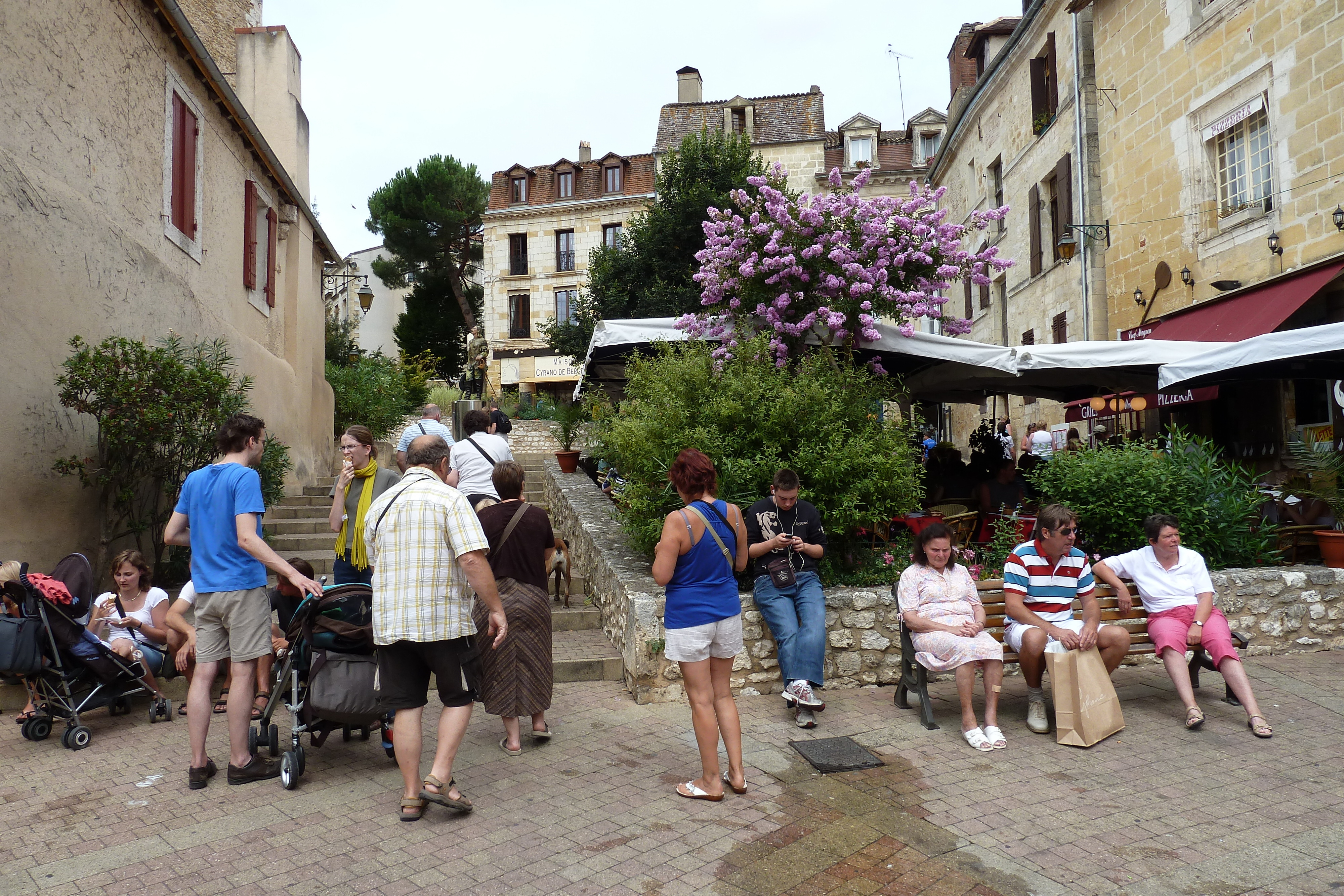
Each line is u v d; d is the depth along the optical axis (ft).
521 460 46.55
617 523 26.40
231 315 35.53
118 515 24.44
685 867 10.91
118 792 13.33
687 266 66.39
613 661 19.85
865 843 11.56
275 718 17.25
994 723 15.56
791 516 17.65
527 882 10.54
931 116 106.22
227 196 35.29
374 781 13.83
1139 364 26.89
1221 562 21.54
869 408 21.98
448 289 131.03
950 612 16.37
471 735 16.14
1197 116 40.73
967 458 77.10
